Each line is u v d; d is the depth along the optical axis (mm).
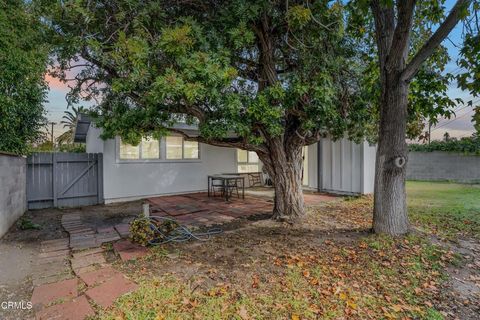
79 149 15609
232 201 8484
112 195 8617
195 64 3416
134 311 2578
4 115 5945
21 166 6738
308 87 4293
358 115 5301
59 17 3656
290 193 5648
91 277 3303
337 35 4551
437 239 4465
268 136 5211
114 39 3955
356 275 3299
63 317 2498
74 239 4844
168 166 9805
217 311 2582
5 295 2941
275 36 4902
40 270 3543
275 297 2826
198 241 4578
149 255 3984
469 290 3023
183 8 4414
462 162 13281
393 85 4352
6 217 5289
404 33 4020
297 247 4172
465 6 3285
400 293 2938
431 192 9516
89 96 5215
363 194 9078
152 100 3607
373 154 9383
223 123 4105
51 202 7871
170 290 2957
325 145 10398
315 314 2551
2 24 5434
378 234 4508
